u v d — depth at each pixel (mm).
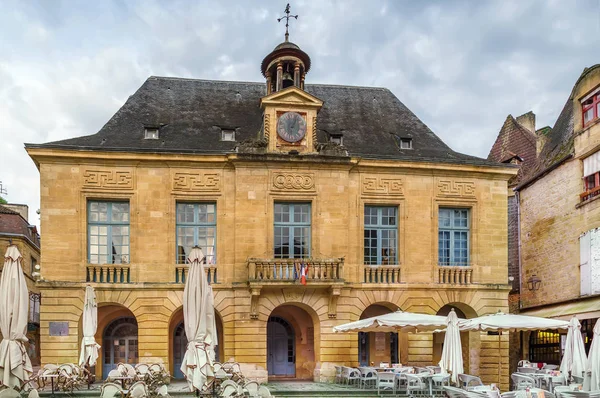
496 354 23484
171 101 25688
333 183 22938
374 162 23156
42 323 21016
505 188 24422
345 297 22516
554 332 25031
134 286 21547
